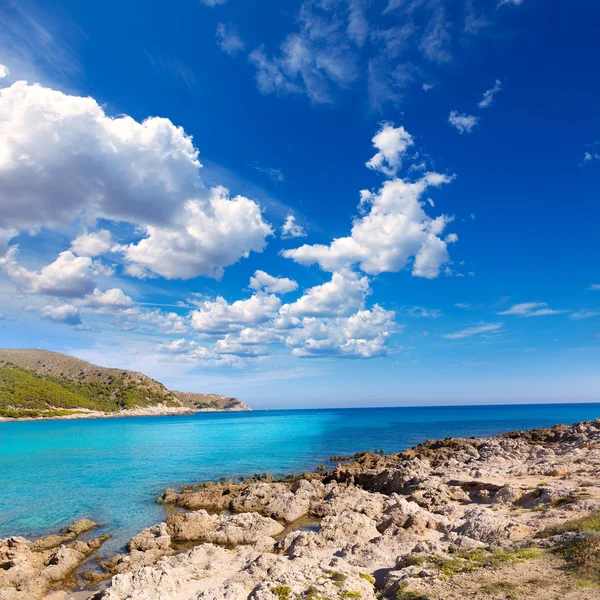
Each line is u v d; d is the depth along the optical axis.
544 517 19.73
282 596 13.05
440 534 21.02
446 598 11.55
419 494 29.69
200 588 17.05
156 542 24.64
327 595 12.93
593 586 11.08
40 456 67.56
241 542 25.38
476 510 22.95
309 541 21.44
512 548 15.44
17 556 22.55
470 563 14.25
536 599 10.80
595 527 15.50
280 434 110.56
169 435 109.44
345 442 86.88
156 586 16.64
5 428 141.75
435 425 133.88
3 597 18.58
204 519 27.44
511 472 34.16
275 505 31.75
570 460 36.28
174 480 46.72
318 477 45.34
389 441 88.38
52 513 33.59
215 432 120.06
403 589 12.59
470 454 48.25
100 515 32.88
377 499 30.20
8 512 34.00
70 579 21.22
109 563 22.69
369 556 17.97
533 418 161.62
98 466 56.88
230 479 46.62
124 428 141.00
